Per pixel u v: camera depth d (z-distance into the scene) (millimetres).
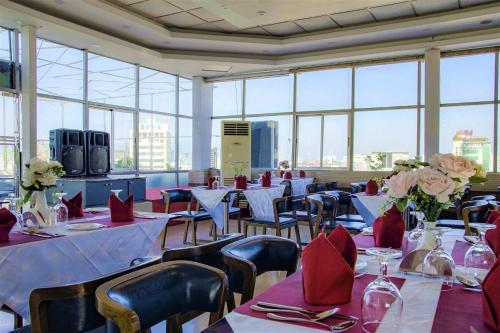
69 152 6633
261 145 9539
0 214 2420
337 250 1324
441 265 1504
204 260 1922
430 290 1385
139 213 3449
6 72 6055
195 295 1398
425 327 1079
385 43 7617
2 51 6105
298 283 1482
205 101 9977
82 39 6734
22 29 6027
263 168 9477
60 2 5684
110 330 1143
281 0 5359
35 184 2752
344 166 8734
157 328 1903
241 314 1180
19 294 2221
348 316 1147
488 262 1594
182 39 7445
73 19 6363
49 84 6840
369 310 1090
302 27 7277
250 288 1604
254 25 6531
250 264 1619
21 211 2998
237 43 7711
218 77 9867
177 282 1405
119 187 7008
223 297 1352
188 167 9961
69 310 1324
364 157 8516
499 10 6020
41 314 1322
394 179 1692
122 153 8367
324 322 1112
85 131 6977
